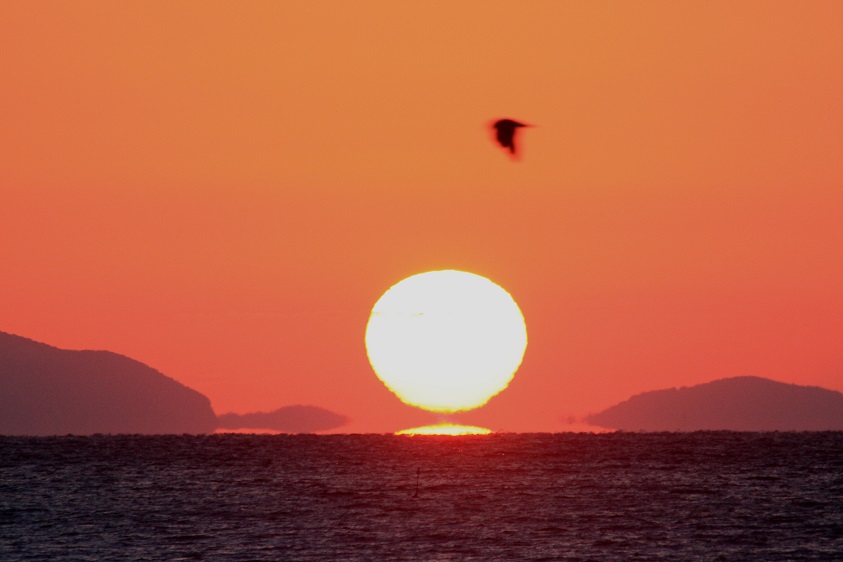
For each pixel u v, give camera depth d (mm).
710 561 192875
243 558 194750
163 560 192875
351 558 194875
